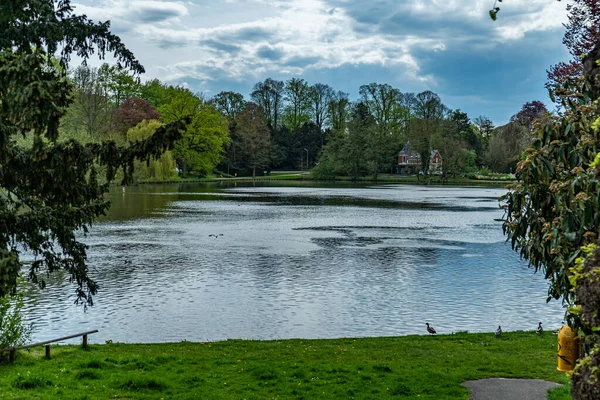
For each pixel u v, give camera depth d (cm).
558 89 864
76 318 2064
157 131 1102
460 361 1462
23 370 1302
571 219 773
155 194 8219
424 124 11825
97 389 1177
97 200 1327
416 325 2025
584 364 489
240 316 2114
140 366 1384
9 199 1236
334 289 2519
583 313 500
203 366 1402
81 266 1361
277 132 14688
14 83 924
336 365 1403
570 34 2036
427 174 12106
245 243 3753
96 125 7338
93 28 1283
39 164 1072
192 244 3688
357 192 9125
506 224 930
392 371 1356
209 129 10519
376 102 14050
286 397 1155
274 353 1561
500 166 12631
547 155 844
